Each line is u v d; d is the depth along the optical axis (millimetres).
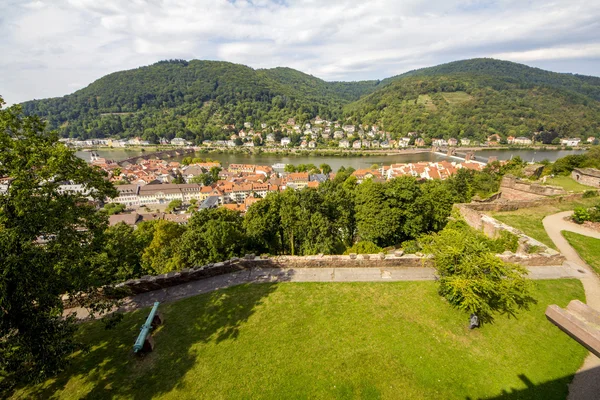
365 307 16062
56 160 11945
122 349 13727
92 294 14133
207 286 18781
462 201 49562
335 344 13562
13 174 11430
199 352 13367
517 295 16359
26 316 10617
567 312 14094
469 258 14727
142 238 41781
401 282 18266
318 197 36938
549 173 60062
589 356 12703
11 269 9461
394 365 12383
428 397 11062
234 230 33031
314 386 11523
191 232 32125
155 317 15094
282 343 13727
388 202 31891
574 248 22594
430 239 17703
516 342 13539
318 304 16469
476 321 14070
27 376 10406
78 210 13359
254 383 11734
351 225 40344
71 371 12609
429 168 122250
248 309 16312
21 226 10375
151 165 176125
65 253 11914
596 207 27719
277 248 38812
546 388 11398
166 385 11773
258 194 123875
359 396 11109
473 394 11195
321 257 20422
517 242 22688
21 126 12664
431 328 14406
